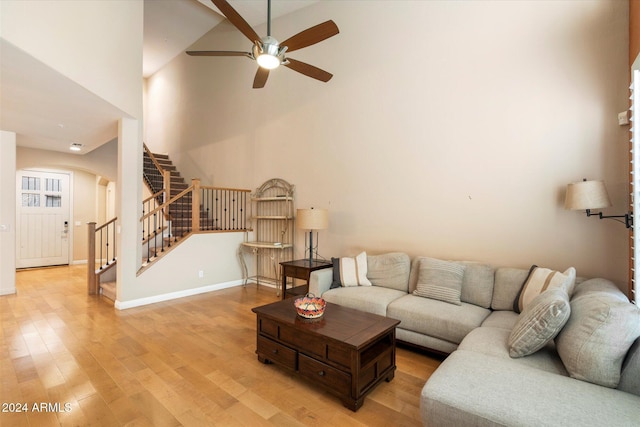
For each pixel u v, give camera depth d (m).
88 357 2.78
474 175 3.34
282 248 5.15
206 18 6.33
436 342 2.70
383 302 3.04
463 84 3.41
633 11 2.47
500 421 1.31
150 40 7.14
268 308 2.76
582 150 2.78
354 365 2.04
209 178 6.77
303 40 2.67
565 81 2.86
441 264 3.13
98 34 3.46
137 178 4.33
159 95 8.49
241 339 3.19
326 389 2.19
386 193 4.00
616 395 1.41
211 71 6.74
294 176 5.05
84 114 4.09
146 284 4.41
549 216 2.94
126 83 4.02
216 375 2.49
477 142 3.32
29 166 6.16
